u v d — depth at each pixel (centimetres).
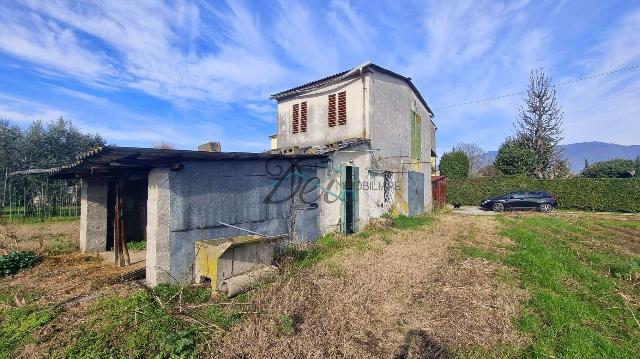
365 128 1258
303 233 954
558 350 387
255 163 796
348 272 662
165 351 381
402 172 1476
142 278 659
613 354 376
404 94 1502
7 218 1583
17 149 1770
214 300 532
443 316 474
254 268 603
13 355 381
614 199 1973
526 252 804
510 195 2050
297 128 1521
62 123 2031
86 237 930
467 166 3075
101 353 378
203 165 675
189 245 643
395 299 530
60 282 633
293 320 447
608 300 532
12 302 529
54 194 1792
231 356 368
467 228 1245
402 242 977
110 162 563
